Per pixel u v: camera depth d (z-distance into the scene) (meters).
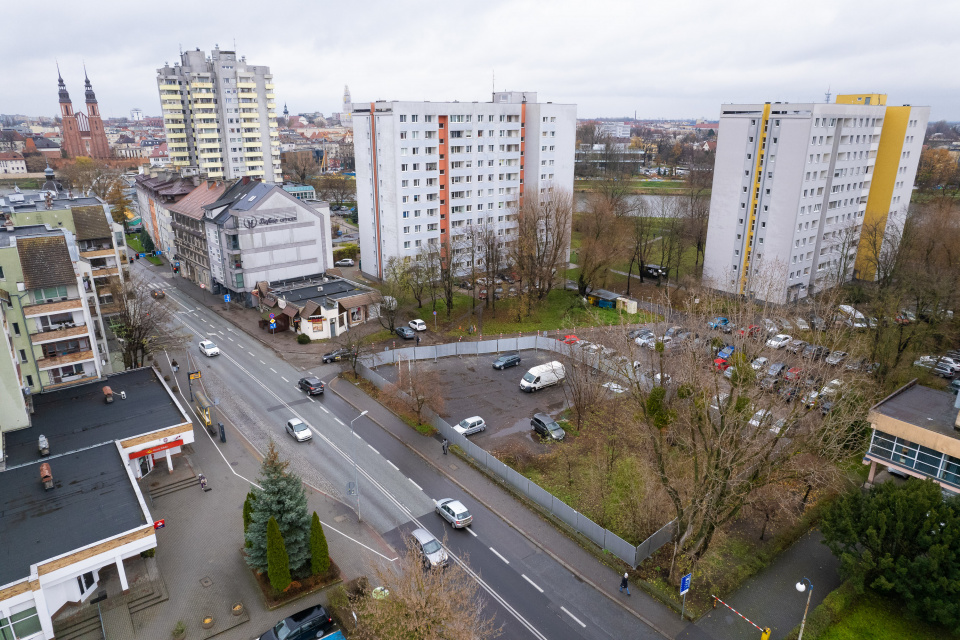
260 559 35.78
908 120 95.25
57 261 50.66
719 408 34.50
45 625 31.47
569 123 109.12
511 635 32.59
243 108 159.88
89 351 53.66
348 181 197.50
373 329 80.38
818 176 86.56
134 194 156.75
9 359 44.66
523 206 101.00
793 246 86.88
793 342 61.16
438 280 93.88
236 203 87.31
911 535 34.16
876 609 34.50
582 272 90.62
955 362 67.06
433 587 27.89
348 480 47.19
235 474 48.22
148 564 37.91
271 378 66.12
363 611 30.69
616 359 51.38
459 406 58.84
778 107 84.25
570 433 53.31
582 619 33.84
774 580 36.94
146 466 47.81
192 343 76.06
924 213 99.94
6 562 31.83
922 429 41.91
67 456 42.06
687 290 87.25
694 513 35.75
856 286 82.44
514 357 68.94
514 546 39.84
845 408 42.09
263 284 84.75
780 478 36.34
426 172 95.31
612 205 107.88
